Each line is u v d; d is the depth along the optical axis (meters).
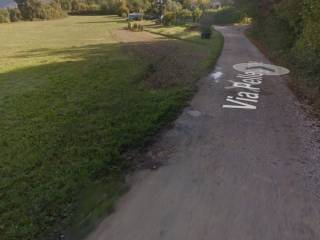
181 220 4.16
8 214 4.30
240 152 5.95
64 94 9.72
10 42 25.88
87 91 9.94
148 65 13.83
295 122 7.37
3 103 9.05
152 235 3.90
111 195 4.70
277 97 9.33
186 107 8.41
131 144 6.24
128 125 7.05
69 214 4.31
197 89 10.10
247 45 22.16
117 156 5.75
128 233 3.94
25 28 40.06
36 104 8.84
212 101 8.92
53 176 5.16
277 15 17.70
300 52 12.38
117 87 10.24
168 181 5.05
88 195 4.70
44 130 6.97
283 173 5.22
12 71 13.84
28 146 6.24
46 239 3.89
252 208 4.37
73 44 23.38
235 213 4.28
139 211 4.35
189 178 5.13
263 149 6.05
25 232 3.97
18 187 4.89
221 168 5.41
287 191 4.74
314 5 8.41
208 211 4.33
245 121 7.45
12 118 7.81
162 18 40.31
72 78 11.90
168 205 4.47
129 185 4.96
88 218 4.23
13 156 5.86
